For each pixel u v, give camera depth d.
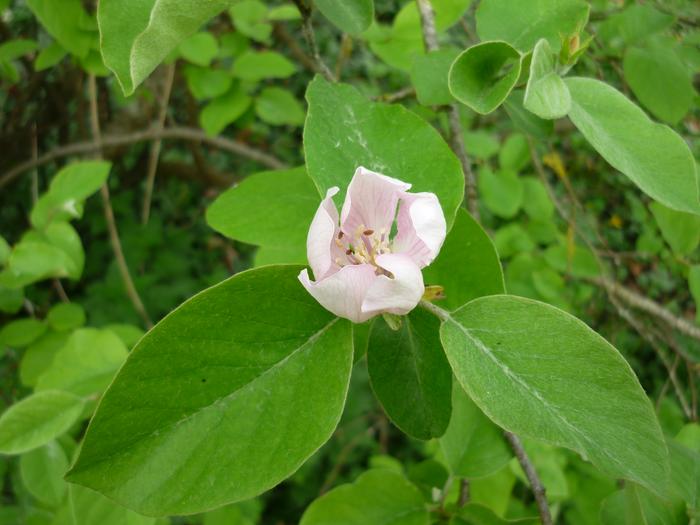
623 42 0.32
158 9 0.16
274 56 0.40
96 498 0.23
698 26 0.32
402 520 0.27
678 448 0.25
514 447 0.26
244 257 0.70
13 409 0.25
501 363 0.17
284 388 0.17
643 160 0.20
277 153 0.68
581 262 0.42
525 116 0.24
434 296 0.18
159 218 0.66
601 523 0.25
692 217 0.29
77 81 0.50
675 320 0.42
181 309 0.17
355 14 0.21
